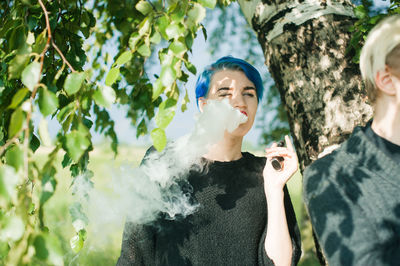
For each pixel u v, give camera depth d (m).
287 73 1.54
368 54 0.96
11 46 1.11
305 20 1.50
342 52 1.45
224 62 1.34
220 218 1.26
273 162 1.25
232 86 1.30
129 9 1.80
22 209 0.81
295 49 1.50
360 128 1.00
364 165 0.93
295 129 1.55
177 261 1.23
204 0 1.04
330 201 0.92
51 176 0.96
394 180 0.88
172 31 1.02
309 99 1.46
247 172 1.34
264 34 1.62
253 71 1.33
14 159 0.77
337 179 0.94
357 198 0.90
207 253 1.23
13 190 0.74
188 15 1.03
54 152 0.87
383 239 0.84
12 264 0.78
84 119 1.41
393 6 1.57
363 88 1.42
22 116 0.79
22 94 0.83
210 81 1.36
